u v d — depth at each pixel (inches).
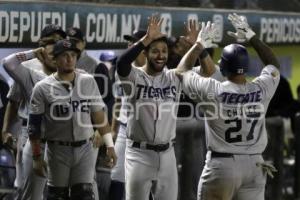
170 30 997.2
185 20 1013.8
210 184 741.3
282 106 1179.9
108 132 790.5
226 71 732.0
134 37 850.1
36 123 771.4
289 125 1220.5
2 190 895.1
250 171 737.6
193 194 948.6
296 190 1132.5
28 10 867.4
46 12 881.5
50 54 808.3
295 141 1131.3
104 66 901.2
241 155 734.5
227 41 1064.8
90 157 788.0
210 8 1060.5
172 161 786.2
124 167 871.7
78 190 788.0
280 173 1073.5
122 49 965.2
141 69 776.3
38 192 815.1
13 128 864.9
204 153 949.2
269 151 1060.5
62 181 788.6
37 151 775.1
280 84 1179.3
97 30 926.4
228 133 732.7
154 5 999.6
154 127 769.6
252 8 1122.7
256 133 739.4
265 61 754.8
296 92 1323.8
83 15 912.9
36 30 876.0
